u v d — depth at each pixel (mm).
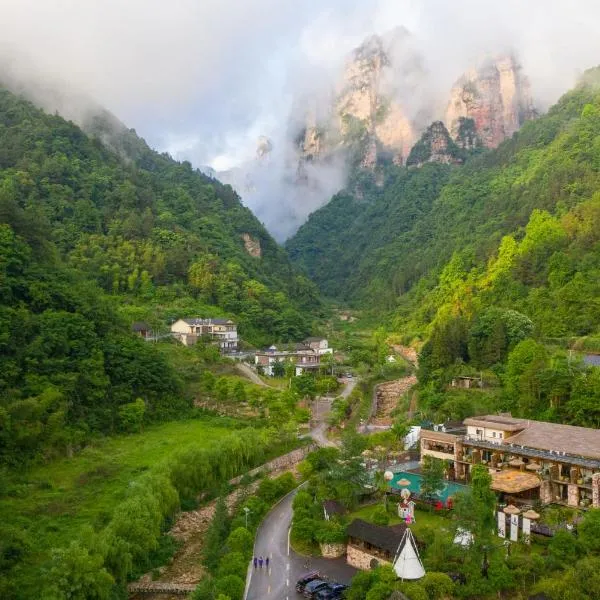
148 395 135625
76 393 118688
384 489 90688
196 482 97750
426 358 152000
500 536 70750
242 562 70938
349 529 75312
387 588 58812
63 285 143875
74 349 127500
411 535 65688
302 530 80125
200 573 75625
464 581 62094
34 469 98500
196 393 150625
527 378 110500
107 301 168125
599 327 134625
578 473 81062
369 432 132250
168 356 164125
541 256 171500
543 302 151250
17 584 66188
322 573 71438
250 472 109125
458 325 149875
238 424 131375
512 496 81188
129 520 74562
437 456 98500
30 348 118375
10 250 137500
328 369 192375
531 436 90688
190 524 90125
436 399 129750
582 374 105312
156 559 78188
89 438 113500
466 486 88125
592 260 154500
